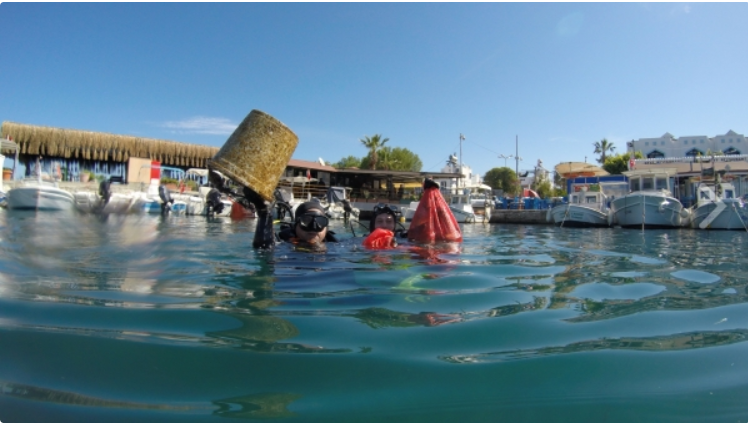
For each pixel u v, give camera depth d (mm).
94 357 1687
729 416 1352
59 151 26078
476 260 4441
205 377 1550
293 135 3807
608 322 2256
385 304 2535
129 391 1448
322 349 1813
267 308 2404
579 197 22172
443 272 3629
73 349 1752
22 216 11031
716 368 1688
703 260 5152
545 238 9523
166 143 29203
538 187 47438
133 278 3186
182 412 1330
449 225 6012
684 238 11031
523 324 2189
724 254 6008
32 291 2693
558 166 38000
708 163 32500
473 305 2553
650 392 1499
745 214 16750
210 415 1317
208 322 2129
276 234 5273
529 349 1859
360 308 2438
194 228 9219
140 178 27203
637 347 1896
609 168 44312
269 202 4227
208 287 2914
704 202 19375
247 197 4203
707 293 3018
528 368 1668
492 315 2340
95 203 15477
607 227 20188
